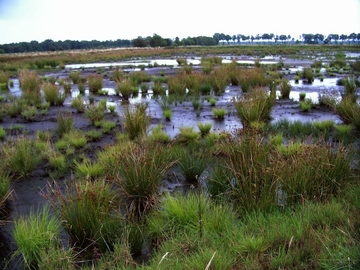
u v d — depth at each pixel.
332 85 15.65
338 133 7.15
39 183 5.20
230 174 4.59
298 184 4.19
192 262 2.88
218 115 9.25
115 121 8.98
